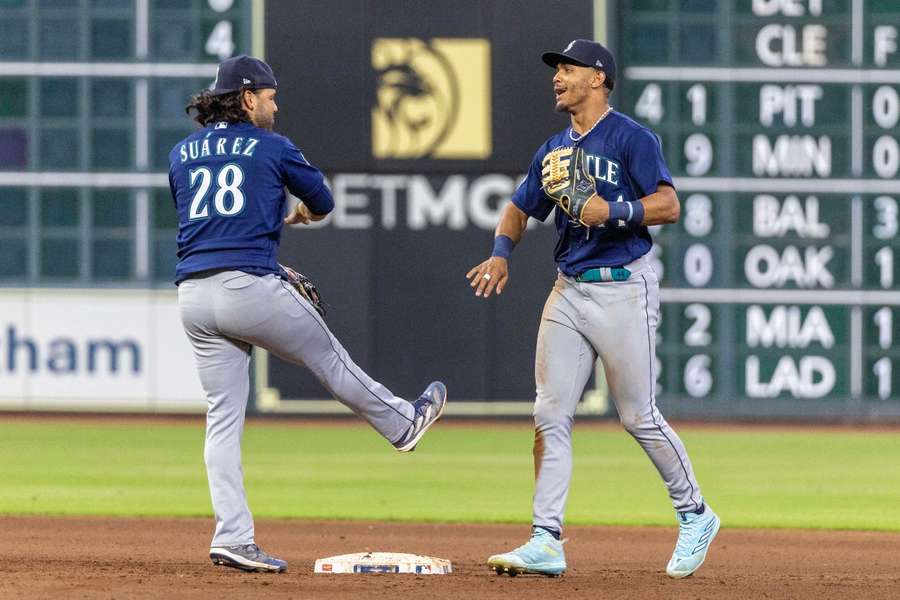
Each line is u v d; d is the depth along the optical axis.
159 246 54.88
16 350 55.06
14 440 48.03
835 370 54.03
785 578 19.67
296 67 54.03
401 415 18.38
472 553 24.83
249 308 17.23
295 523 29.72
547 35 53.84
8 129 54.53
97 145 54.53
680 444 18.44
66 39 54.22
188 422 54.00
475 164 54.16
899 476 40.12
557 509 18.06
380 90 54.09
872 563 24.00
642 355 18.03
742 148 53.66
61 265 54.88
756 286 53.91
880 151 53.75
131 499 33.38
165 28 54.19
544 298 54.25
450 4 53.97
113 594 15.52
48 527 28.00
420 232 54.28
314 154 54.12
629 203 17.52
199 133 17.91
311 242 54.38
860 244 53.91
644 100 53.66
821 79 53.69
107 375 55.03
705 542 18.72
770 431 52.44
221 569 18.47
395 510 32.12
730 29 53.69
